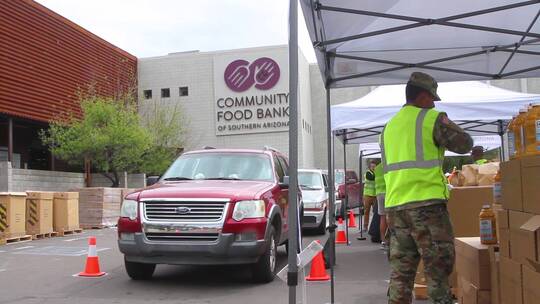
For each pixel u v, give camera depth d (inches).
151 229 299.0
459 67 281.4
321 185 644.1
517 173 172.1
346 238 525.0
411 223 176.9
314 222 596.4
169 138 1097.4
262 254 310.8
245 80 1279.5
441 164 180.1
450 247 174.2
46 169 989.2
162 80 1315.2
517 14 227.9
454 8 217.6
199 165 366.6
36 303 272.8
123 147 856.9
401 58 268.5
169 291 300.4
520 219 169.6
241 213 298.7
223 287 309.9
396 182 181.6
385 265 384.2
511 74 290.2
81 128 842.8
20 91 839.1
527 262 163.3
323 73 270.8
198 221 296.7
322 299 275.3
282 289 301.4
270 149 398.3
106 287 312.3
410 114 183.6
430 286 173.5
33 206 588.4
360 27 228.1
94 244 356.2
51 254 457.4
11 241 550.6
